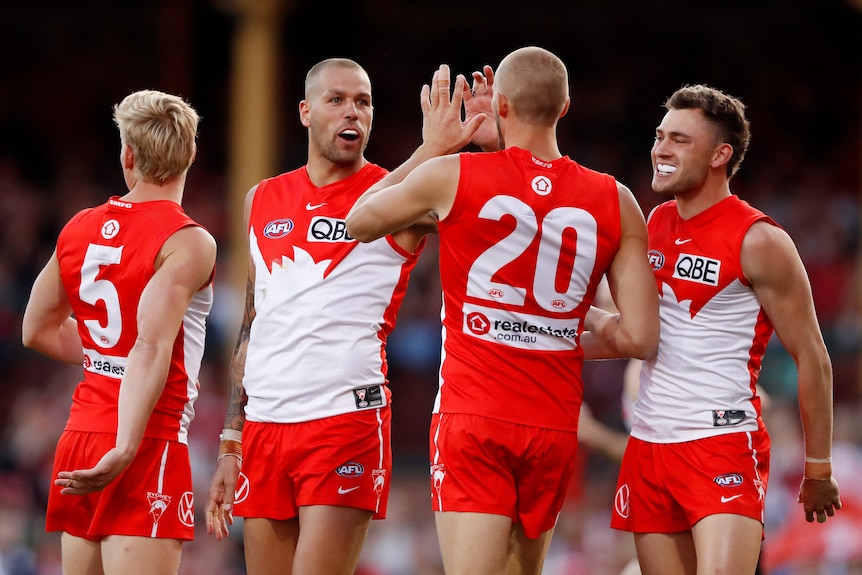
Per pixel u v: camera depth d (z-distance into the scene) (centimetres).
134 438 1614
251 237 1906
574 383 1703
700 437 1755
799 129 8156
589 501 4328
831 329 5469
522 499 1697
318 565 1786
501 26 8706
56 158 8431
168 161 1744
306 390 1811
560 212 1648
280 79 8594
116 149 8550
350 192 1873
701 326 1775
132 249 1716
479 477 1655
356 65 1895
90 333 1756
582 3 8625
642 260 1694
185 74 8694
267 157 6222
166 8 8712
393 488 4853
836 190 7469
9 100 8681
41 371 5634
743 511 1731
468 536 1645
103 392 1741
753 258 1745
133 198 1758
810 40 8362
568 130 8112
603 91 8350
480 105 1814
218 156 8331
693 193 1805
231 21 8669
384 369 1867
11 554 4119
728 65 8419
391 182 1722
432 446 1702
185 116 1769
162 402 1728
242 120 6209
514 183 1645
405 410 5431
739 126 1791
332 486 1794
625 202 1688
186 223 1720
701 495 1741
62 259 1775
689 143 1777
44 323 1827
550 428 1672
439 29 8731
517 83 1673
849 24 8294
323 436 1800
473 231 1644
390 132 8381
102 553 1720
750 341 1775
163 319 1661
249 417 1861
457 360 1683
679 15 8531
